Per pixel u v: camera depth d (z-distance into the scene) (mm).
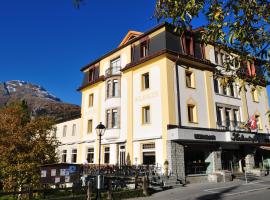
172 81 24297
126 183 18438
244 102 30156
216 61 28500
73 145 36500
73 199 14477
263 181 22375
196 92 25875
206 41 5512
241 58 5324
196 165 24203
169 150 22203
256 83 5441
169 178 21047
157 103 24406
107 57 32750
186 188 19391
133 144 25922
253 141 27312
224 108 27750
